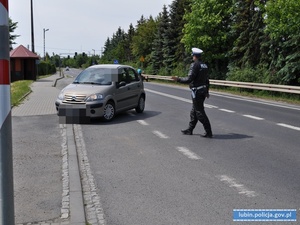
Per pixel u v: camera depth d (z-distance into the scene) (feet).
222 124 36.81
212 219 14.53
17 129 34.35
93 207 16.01
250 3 107.04
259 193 17.34
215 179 19.47
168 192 17.62
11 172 9.80
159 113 45.24
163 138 30.09
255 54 100.01
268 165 21.98
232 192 17.51
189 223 14.17
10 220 9.84
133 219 14.67
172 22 170.91
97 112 37.70
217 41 113.50
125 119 40.60
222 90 91.09
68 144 27.84
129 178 19.89
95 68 42.88
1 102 9.50
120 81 41.78
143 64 225.76
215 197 16.88
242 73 90.48
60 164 22.57
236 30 111.04
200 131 33.04
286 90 66.08
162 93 77.82
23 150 26.21
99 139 30.12
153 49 199.11
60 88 88.84
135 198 16.94
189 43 116.47
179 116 42.50
